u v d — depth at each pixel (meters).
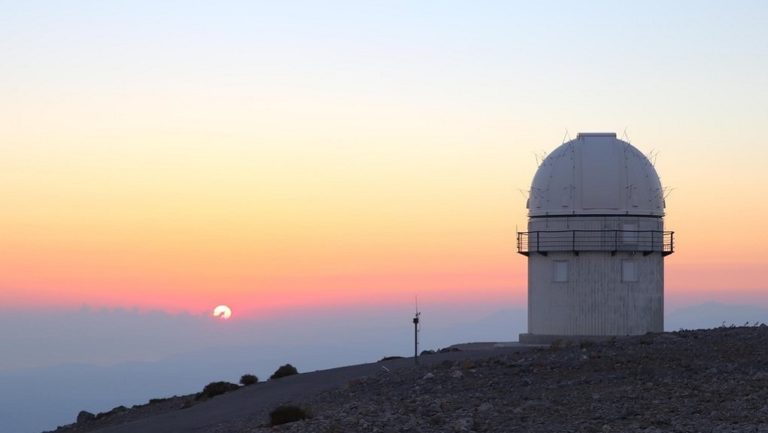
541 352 38.03
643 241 51.59
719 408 24.61
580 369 32.78
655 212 52.31
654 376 30.44
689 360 32.38
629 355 34.16
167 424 39.66
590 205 51.50
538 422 24.98
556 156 53.16
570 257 51.97
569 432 23.36
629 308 51.50
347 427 26.80
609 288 51.47
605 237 51.28
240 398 43.28
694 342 36.06
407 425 26.22
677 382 28.97
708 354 33.22
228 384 50.84
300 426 28.31
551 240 52.19
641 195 51.84
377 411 29.22
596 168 51.72
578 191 51.69
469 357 41.56
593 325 51.56
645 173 52.38
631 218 51.59
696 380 29.05
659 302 52.53
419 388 33.12
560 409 26.58
